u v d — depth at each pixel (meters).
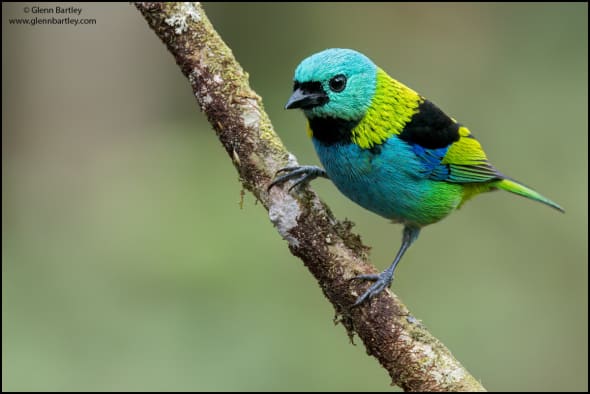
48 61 18.25
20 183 16.27
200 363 12.06
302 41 18.41
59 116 18.33
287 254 13.68
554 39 17.38
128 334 12.47
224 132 6.90
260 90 17.98
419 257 14.05
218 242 13.75
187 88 19.39
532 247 14.25
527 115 16.59
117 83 18.77
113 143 18.33
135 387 11.58
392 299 6.58
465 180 8.50
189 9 6.91
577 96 16.58
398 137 7.73
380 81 7.68
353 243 6.80
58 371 11.68
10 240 14.54
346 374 12.02
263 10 18.41
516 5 17.95
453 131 8.32
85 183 16.14
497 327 13.20
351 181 7.82
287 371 11.97
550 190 15.15
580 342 13.32
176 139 16.88
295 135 16.39
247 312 12.75
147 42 18.98
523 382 12.75
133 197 15.15
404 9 18.48
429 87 17.56
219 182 15.23
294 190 6.80
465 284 13.72
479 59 17.81
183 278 13.27
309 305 12.95
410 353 6.39
